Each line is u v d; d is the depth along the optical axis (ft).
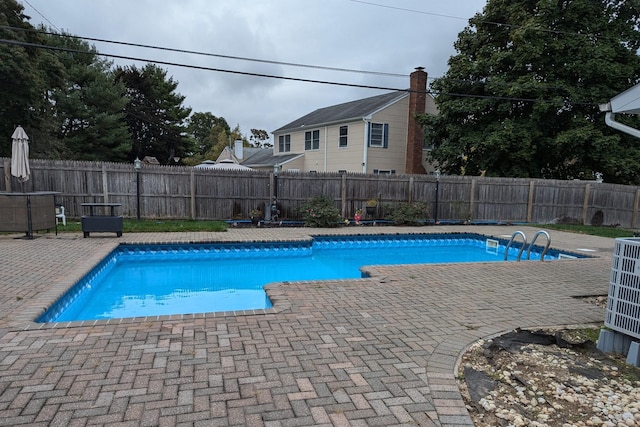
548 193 47.29
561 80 50.31
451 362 9.73
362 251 35.17
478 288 17.40
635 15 52.06
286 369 9.11
